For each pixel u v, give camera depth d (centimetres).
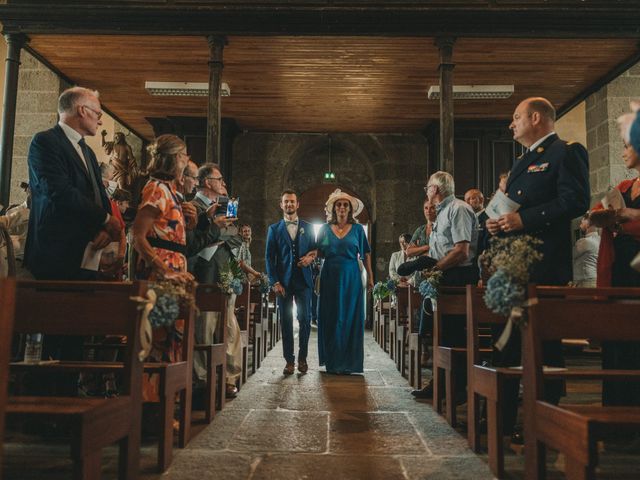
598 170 1003
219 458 291
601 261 348
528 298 236
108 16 796
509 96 1044
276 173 1344
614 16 781
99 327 238
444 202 457
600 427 185
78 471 193
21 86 969
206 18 800
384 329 871
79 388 408
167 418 274
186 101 1134
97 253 343
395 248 1333
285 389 505
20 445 313
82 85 1041
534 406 230
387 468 276
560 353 309
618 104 973
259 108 1177
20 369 270
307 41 848
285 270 612
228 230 455
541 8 783
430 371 626
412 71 966
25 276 377
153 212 313
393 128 1312
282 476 262
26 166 953
